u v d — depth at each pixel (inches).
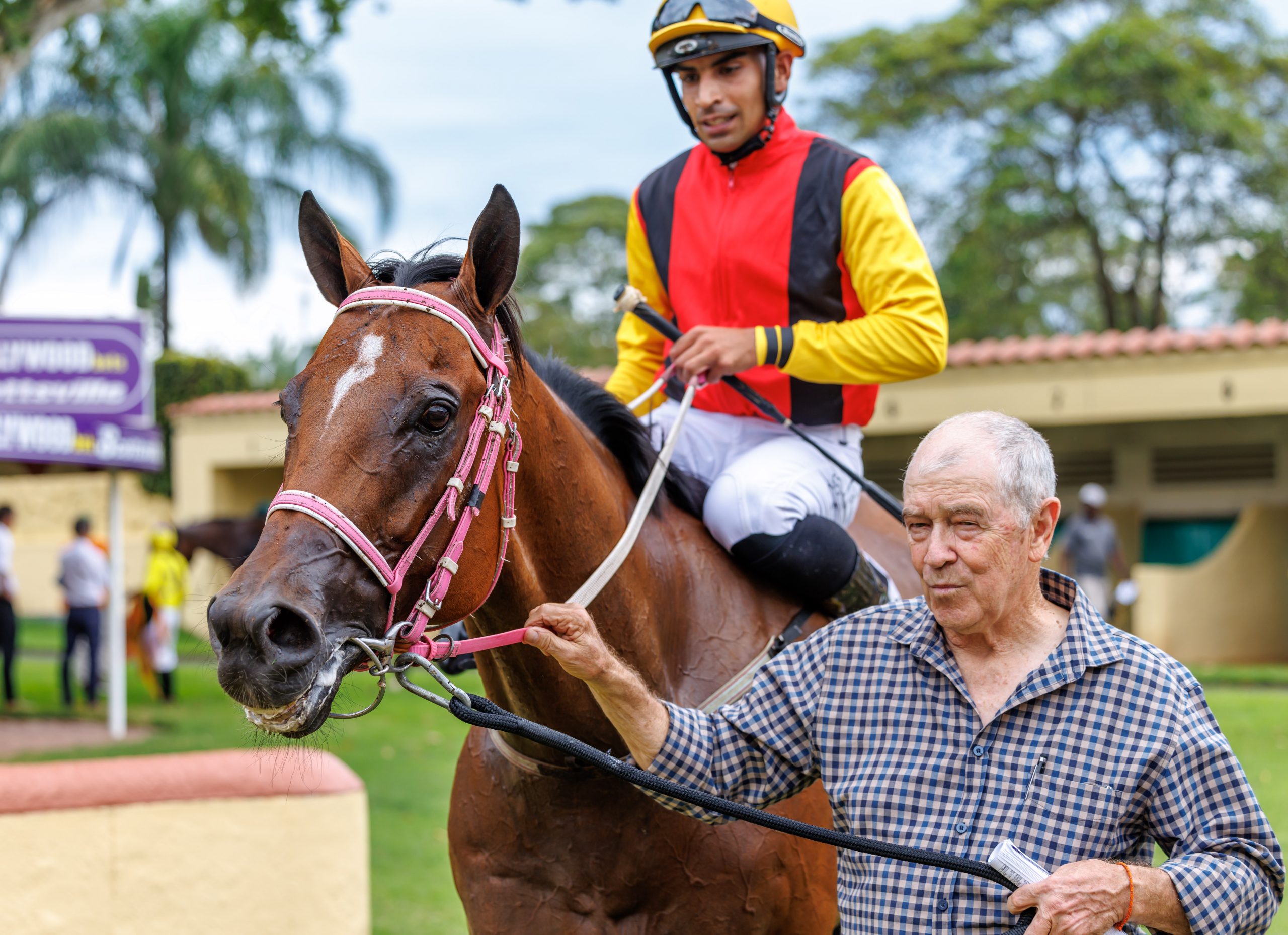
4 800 140.8
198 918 148.9
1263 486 547.8
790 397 114.6
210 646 71.8
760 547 104.0
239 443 657.6
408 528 74.4
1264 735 317.4
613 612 93.0
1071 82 834.8
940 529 74.4
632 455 100.6
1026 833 72.8
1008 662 76.6
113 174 803.4
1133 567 561.6
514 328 84.8
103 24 593.3
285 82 811.4
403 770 293.1
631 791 92.4
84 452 350.0
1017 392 492.7
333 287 87.5
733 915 93.7
